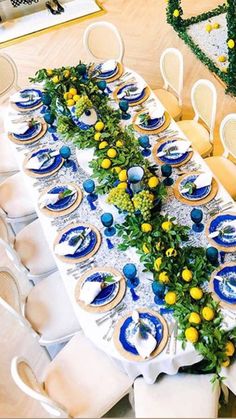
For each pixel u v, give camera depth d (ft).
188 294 8.82
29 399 10.98
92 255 10.02
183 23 20.25
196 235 9.90
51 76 13.85
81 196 11.18
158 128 12.39
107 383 9.25
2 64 15.66
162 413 8.62
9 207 12.89
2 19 23.54
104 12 23.18
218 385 8.91
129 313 9.00
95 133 11.79
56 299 10.62
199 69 18.79
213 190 10.64
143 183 10.13
